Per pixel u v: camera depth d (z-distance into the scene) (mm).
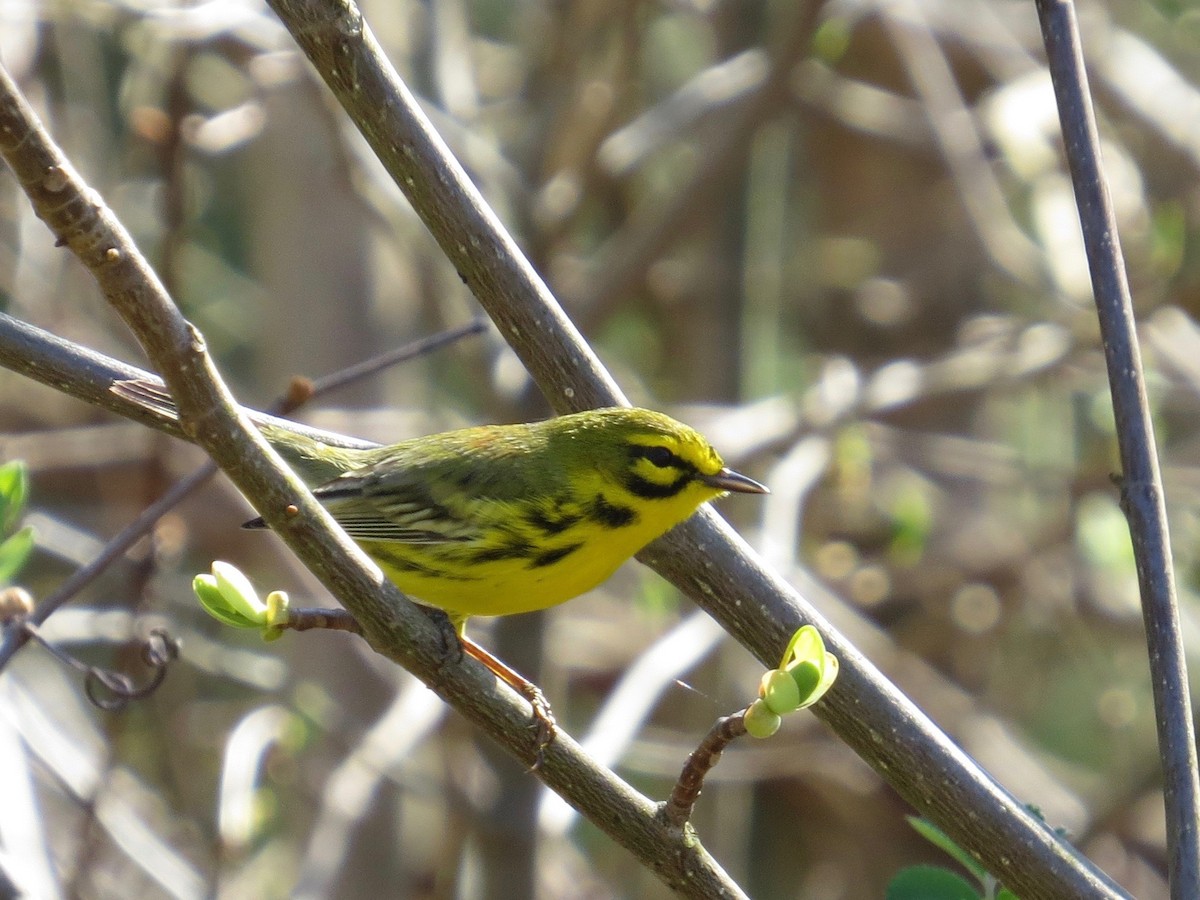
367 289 15484
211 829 14875
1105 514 14469
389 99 6668
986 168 15227
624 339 18172
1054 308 14984
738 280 16328
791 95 14188
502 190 13594
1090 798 15797
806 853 17266
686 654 11477
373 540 8172
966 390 14508
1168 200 16094
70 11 12445
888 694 6309
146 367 14820
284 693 12953
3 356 6910
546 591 8102
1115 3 17672
